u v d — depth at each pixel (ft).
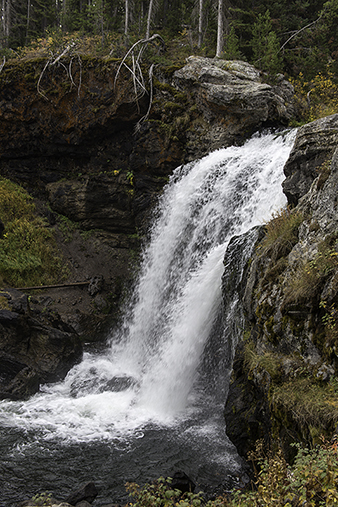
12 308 44.06
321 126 33.94
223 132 62.80
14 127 73.77
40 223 70.44
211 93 60.80
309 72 82.48
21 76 70.59
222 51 79.56
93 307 61.87
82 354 50.75
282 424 21.67
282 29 90.27
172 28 96.63
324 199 26.71
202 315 41.60
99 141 70.13
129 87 64.28
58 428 33.86
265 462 17.61
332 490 12.58
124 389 42.91
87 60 66.85
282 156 47.55
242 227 46.09
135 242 69.05
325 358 21.49
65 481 26.16
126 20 84.33
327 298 21.95
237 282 34.71
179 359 41.86
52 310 55.67
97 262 68.39
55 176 74.95
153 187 67.67
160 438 32.32
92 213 70.44
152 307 58.54
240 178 51.01
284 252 28.12
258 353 26.91
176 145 65.41
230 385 29.30
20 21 117.70
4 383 41.19
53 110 69.82
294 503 13.91
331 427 18.56
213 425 34.83
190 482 24.90
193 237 55.57
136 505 18.28
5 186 74.13
